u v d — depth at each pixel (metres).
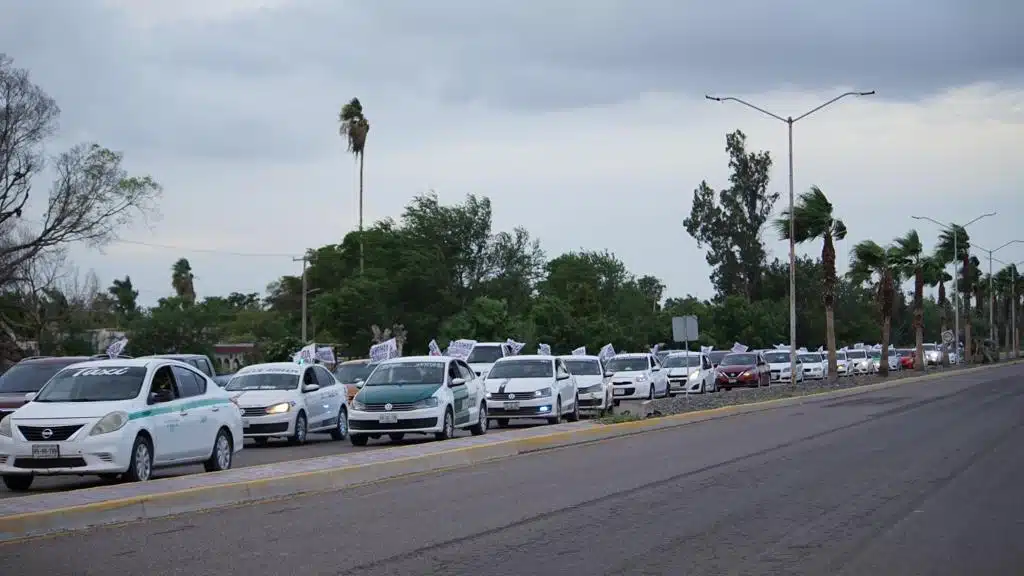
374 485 16.53
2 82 49.62
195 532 12.13
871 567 9.88
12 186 50.16
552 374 29.33
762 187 94.25
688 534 11.61
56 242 51.34
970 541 11.13
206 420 17.77
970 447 20.53
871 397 39.53
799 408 34.50
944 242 87.19
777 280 97.44
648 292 128.62
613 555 10.52
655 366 42.84
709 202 95.44
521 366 29.67
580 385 33.25
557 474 17.34
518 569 9.92
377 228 81.94
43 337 59.91
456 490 15.58
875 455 19.27
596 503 13.98
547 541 11.31
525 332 66.19
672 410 32.16
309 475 16.05
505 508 13.69
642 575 9.59
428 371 24.80
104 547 11.23
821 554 10.48
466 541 11.38
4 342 57.34
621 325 82.31
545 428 25.17
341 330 78.31
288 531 12.14
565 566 10.03
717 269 95.06
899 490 14.80
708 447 21.47
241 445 19.27
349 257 91.50
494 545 11.12
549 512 13.30
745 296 94.38
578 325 69.06
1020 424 25.86
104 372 16.72
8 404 22.12
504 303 67.81
